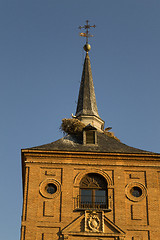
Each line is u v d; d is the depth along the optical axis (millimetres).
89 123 51000
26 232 40062
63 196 42062
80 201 42094
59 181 42844
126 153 44281
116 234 40188
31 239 39812
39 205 41531
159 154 44469
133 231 40719
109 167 43812
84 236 40062
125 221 41125
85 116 51562
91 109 52562
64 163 43719
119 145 47281
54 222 40688
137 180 43469
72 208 41500
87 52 58531
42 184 42594
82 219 40844
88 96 53844
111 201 42062
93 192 42719
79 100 53906
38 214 41062
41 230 40281
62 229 40312
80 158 44062
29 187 42344
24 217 40781
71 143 46688
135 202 42250
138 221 41250
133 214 41562
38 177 42938
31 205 41406
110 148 46094
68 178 42969
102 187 43062
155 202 42375
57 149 44406
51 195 42062
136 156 44344
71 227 40375
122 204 41938
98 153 44156
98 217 40938
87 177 43469
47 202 41656
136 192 43062
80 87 55312
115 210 41594
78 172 43375
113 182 43062
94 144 46469
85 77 55875
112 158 44219
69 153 44062
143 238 40438
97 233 40094
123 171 43750
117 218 41188
